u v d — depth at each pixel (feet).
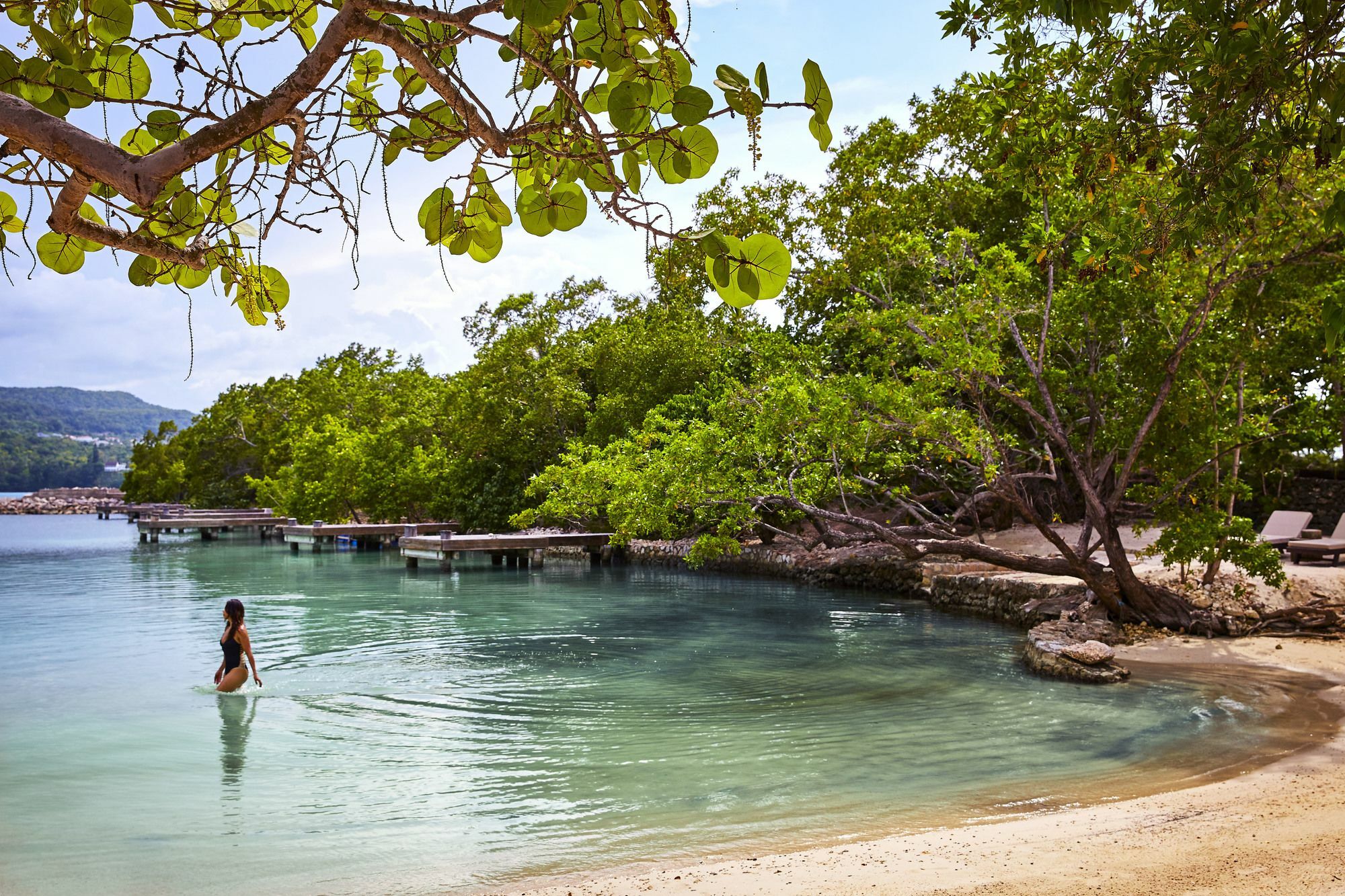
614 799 24.29
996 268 51.88
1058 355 58.90
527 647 49.24
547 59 6.56
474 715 34.19
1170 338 48.65
